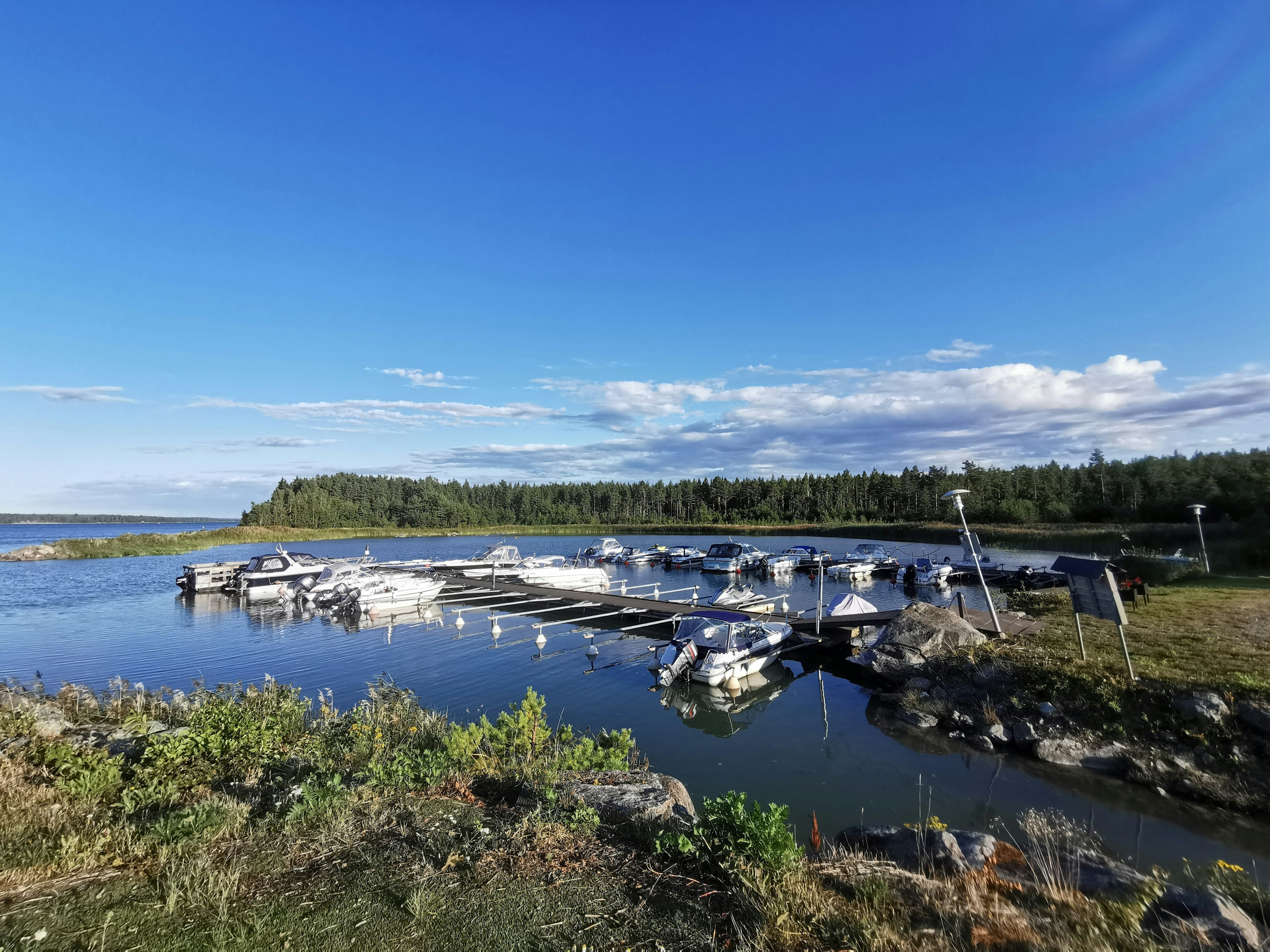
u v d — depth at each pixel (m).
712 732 13.52
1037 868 5.77
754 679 17.56
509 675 18.00
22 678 17.55
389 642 22.52
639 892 4.82
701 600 29.67
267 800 6.65
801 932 4.25
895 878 5.15
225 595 35.50
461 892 4.76
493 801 6.83
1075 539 56.16
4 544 100.38
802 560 49.00
